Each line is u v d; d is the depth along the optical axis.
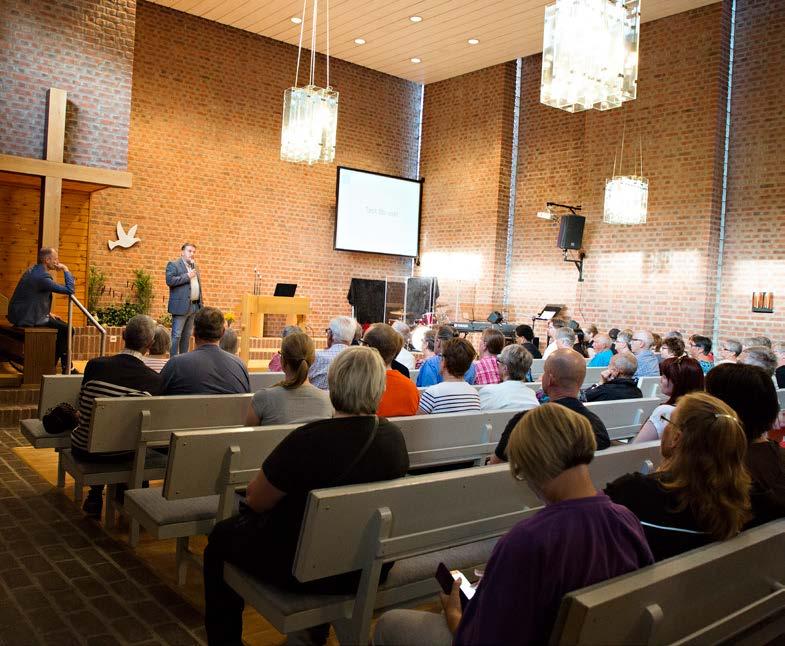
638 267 10.36
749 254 9.52
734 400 2.14
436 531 2.21
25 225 9.95
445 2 9.95
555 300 11.83
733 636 1.77
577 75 4.73
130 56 8.59
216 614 2.29
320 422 2.12
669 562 1.55
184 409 3.45
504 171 12.48
